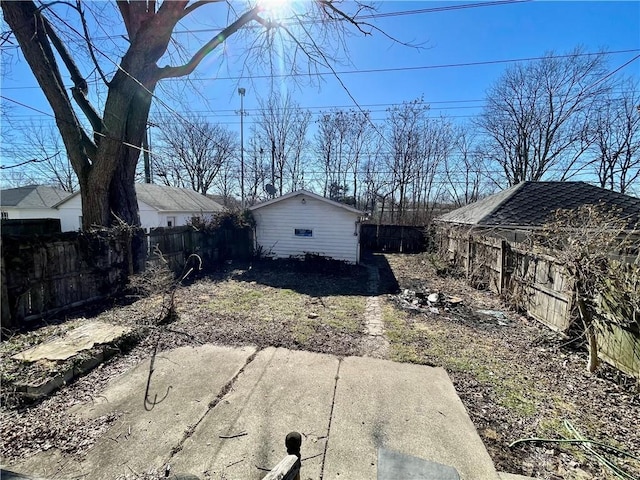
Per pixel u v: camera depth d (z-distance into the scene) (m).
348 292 7.41
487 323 5.32
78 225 16.78
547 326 4.99
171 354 3.95
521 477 2.17
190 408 2.86
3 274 4.39
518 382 3.42
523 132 19.84
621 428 2.69
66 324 4.69
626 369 3.40
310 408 2.89
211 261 10.19
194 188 26.12
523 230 7.46
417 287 7.92
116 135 6.17
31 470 2.13
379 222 19.05
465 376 3.54
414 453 2.37
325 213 11.06
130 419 2.69
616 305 3.49
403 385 3.32
